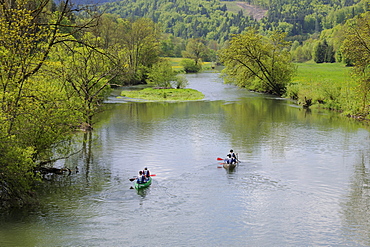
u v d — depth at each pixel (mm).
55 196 23312
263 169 28688
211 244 17656
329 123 47875
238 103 67625
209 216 20656
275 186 25156
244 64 80000
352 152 33625
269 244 17688
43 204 22094
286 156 32281
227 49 81312
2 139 19844
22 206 21750
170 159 31328
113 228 19203
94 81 42594
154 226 19484
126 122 48250
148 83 103125
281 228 19297
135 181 25078
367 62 44125
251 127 45031
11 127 21438
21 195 21719
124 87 94125
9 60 20734
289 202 22547
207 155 32531
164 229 19156
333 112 57250
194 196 23422
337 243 17812
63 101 25812
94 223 19750
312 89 65438
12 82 21297
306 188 24797
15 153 19781
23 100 21906
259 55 78812
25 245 17219
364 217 20578
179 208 21703
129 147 35281
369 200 22906
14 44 20828
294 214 20938
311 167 29250
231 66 84438
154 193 23922
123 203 22359
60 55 37844
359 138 39219
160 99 72938
